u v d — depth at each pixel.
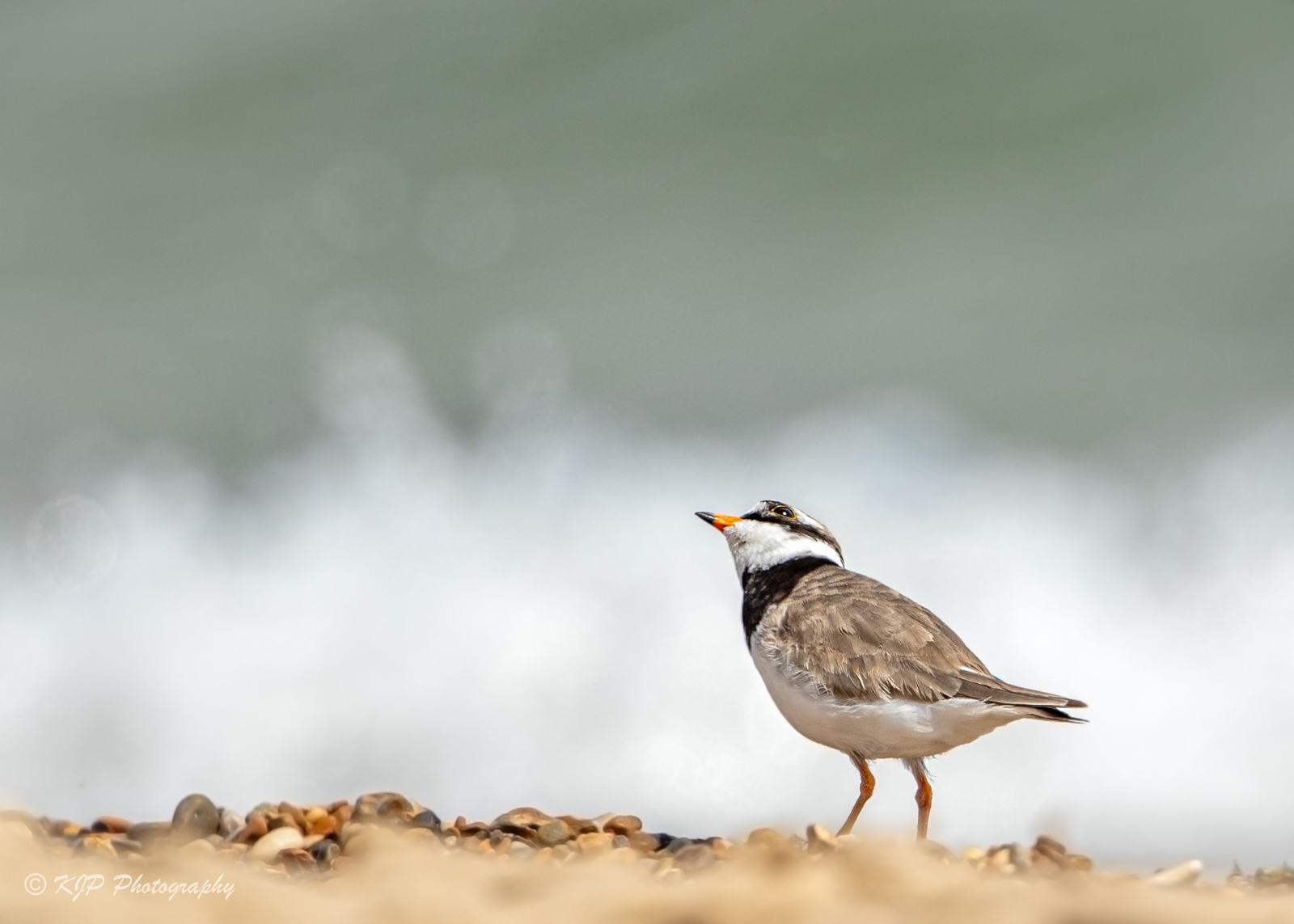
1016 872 7.92
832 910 6.07
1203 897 6.47
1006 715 8.50
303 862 8.09
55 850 8.11
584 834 8.66
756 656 9.37
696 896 6.25
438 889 6.49
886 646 8.76
